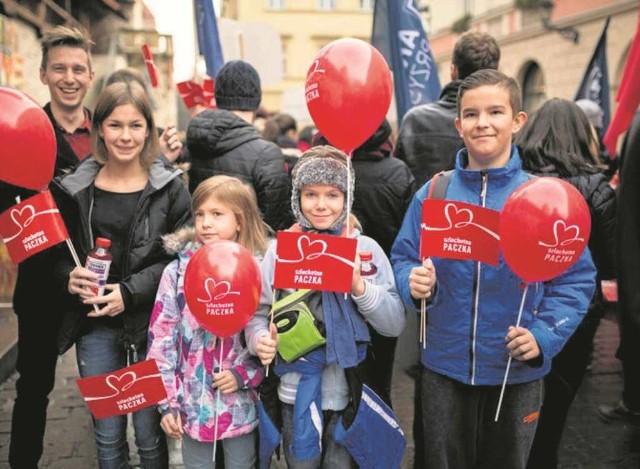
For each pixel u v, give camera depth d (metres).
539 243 2.26
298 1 38.34
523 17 19.05
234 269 2.45
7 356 5.31
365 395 2.55
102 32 17.78
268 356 2.49
